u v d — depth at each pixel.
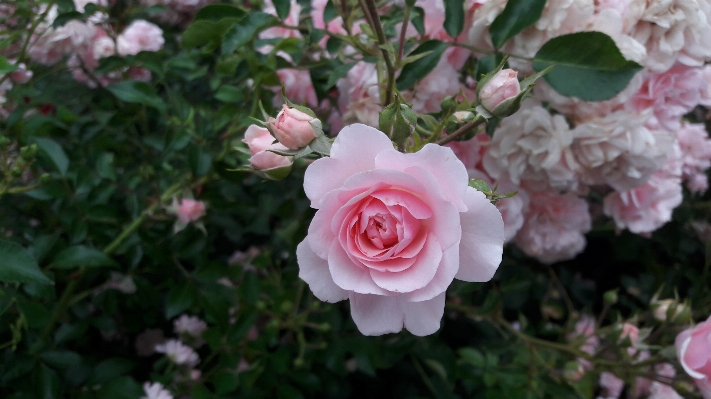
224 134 0.34
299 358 0.33
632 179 0.27
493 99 0.18
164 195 0.30
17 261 0.19
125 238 0.29
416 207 0.15
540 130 0.26
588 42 0.21
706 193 0.46
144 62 0.34
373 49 0.24
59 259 0.25
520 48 0.24
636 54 0.23
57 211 0.30
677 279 0.43
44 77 0.39
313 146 0.17
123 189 0.31
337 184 0.15
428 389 0.40
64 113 0.33
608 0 0.24
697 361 0.23
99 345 0.38
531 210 0.32
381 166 0.15
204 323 0.37
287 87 0.31
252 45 0.28
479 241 0.15
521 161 0.27
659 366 0.30
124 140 0.37
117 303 0.34
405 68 0.23
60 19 0.29
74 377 0.28
